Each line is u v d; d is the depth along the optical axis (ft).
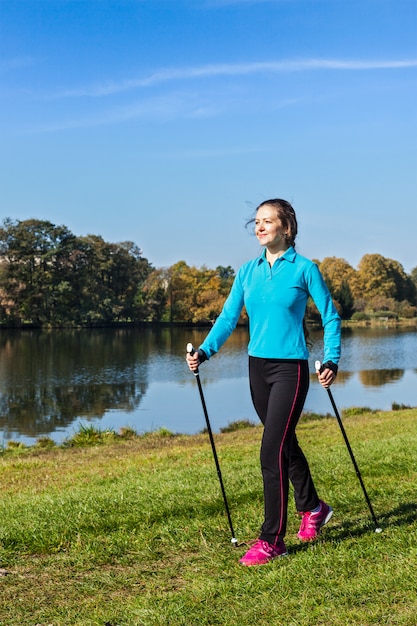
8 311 281.74
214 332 16.28
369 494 20.90
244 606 13.28
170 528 18.30
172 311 321.52
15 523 19.38
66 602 14.26
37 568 16.20
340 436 43.04
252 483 23.21
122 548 17.12
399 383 116.88
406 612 12.35
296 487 16.55
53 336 247.29
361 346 211.00
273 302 15.60
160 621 12.89
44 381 123.13
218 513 19.70
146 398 101.04
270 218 15.71
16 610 13.94
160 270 326.65
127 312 313.53
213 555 16.25
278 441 15.40
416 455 27.68
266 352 15.64
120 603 13.98
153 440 53.78
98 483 27.78
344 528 17.46
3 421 82.74
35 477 33.35
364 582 13.73
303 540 16.67
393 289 406.00
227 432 63.00
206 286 330.95
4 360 160.25
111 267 314.76
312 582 13.99
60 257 290.76
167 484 24.17
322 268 409.28
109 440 56.70
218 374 133.69
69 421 82.17
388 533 16.65
